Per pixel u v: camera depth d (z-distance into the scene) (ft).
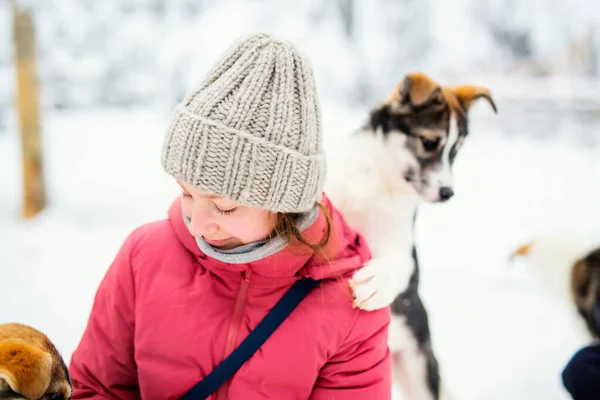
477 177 20.77
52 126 27.71
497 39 28.66
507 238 15.30
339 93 26.27
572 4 28.12
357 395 3.99
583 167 22.04
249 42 3.61
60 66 29.89
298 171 3.54
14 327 3.78
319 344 3.88
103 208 17.80
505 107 25.80
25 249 13.92
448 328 10.57
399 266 5.58
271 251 3.74
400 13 27.89
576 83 27.81
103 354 4.20
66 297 10.99
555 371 9.07
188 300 3.99
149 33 29.53
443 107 5.74
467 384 8.71
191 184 3.51
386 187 5.90
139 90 30.60
